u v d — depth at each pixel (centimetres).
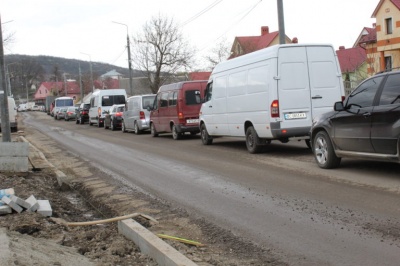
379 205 650
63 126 3700
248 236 565
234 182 891
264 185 843
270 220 623
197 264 470
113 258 503
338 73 1183
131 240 565
